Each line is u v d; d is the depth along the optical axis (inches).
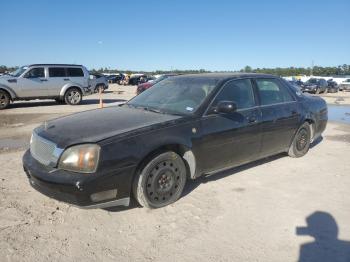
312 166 233.8
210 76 210.2
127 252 129.6
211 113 183.2
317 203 173.8
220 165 190.4
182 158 174.7
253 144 205.9
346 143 311.1
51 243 134.8
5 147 292.2
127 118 173.9
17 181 198.7
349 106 744.3
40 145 157.2
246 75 215.6
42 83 645.9
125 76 2124.8
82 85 695.7
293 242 137.5
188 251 130.6
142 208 164.9
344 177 212.7
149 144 154.8
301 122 242.4
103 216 156.8
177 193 169.9
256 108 209.2
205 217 157.1
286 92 239.8
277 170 223.6
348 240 139.5
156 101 203.5
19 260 123.6
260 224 151.5
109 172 143.6
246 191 187.3
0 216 154.9
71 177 139.5
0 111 568.1
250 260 125.5
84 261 123.9
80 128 159.9
